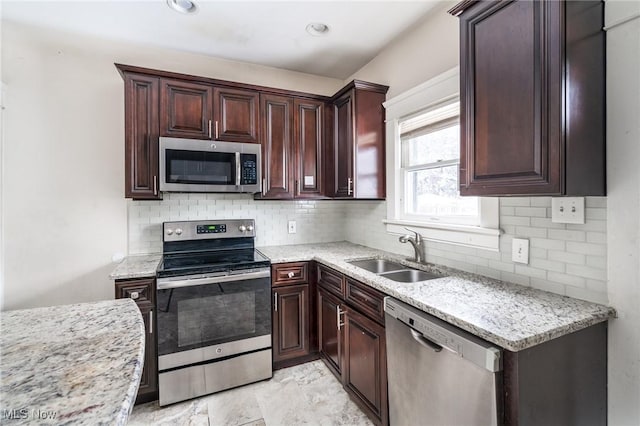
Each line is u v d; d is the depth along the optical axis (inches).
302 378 87.0
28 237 84.7
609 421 45.8
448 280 63.4
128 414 23.0
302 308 93.4
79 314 41.4
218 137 91.6
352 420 70.2
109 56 92.0
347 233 124.6
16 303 83.8
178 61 100.7
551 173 41.9
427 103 80.6
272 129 99.4
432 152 82.8
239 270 83.4
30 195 84.7
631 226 43.7
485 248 66.0
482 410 40.8
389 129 95.5
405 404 55.7
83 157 89.6
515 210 60.0
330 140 106.8
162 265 81.8
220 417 71.5
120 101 93.0
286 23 84.0
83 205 89.9
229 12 78.8
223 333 81.5
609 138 45.2
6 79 81.9
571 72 41.6
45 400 23.6
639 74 42.4
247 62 109.3
